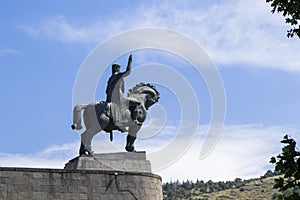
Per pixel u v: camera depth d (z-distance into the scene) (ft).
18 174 118.83
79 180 122.72
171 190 510.99
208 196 492.13
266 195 446.19
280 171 58.49
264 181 494.59
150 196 127.95
